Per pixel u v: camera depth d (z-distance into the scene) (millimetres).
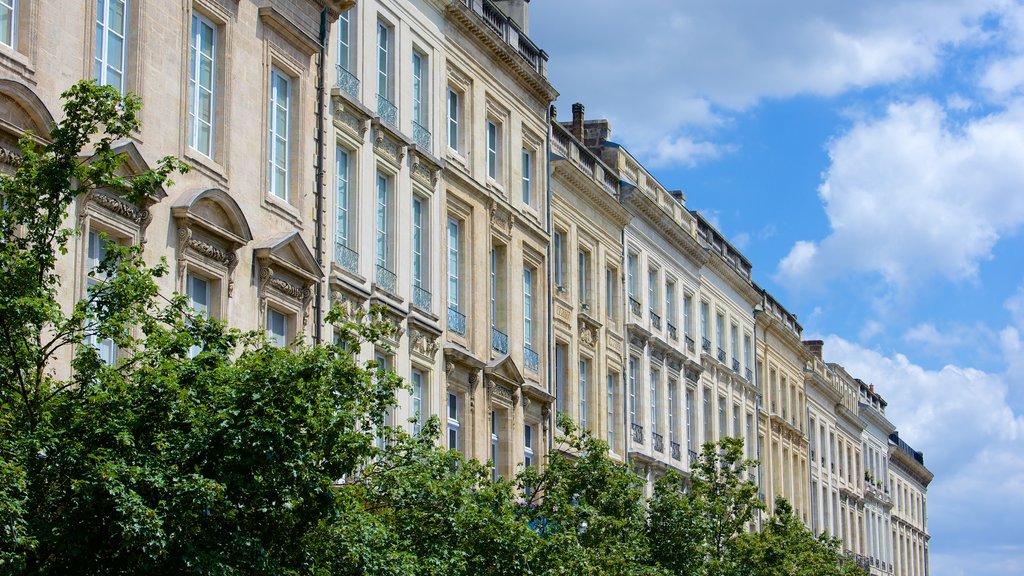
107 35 30875
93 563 21812
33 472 21516
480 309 48469
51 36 28875
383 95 43969
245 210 35312
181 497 21938
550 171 55625
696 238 73812
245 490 22984
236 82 35219
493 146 51406
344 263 40312
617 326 62250
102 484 21203
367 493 31328
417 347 43844
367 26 42594
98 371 23125
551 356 54375
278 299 36281
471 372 47062
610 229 62125
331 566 26406
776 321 88375
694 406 72000
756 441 83000
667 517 47406
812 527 98188
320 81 39094
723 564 49906
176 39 32812
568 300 57312
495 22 51375
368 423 26609
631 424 63156
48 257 22469
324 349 24875
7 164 27484
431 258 45438
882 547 122875
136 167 30531
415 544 30969
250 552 23203
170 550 22125
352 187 41344
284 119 37938
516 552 32250
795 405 95500
